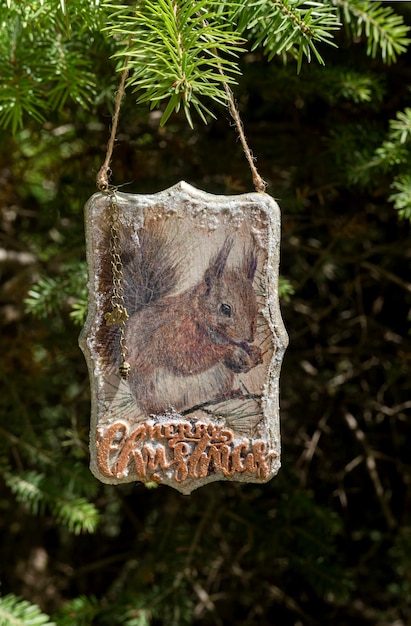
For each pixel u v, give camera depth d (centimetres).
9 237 102
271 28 67
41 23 73
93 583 129
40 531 131
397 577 111
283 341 65
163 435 64
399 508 112
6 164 96
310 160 93
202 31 64
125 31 64
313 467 111
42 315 87
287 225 93
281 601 115
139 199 64
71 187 93
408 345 104
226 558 108
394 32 75
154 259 64
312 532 97
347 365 108
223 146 94
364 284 107
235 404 64
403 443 111
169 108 63
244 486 105
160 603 95
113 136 64
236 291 64
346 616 116
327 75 84
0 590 124
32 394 97
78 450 89
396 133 81
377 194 90
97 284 64
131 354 64
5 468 91
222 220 64
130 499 122
